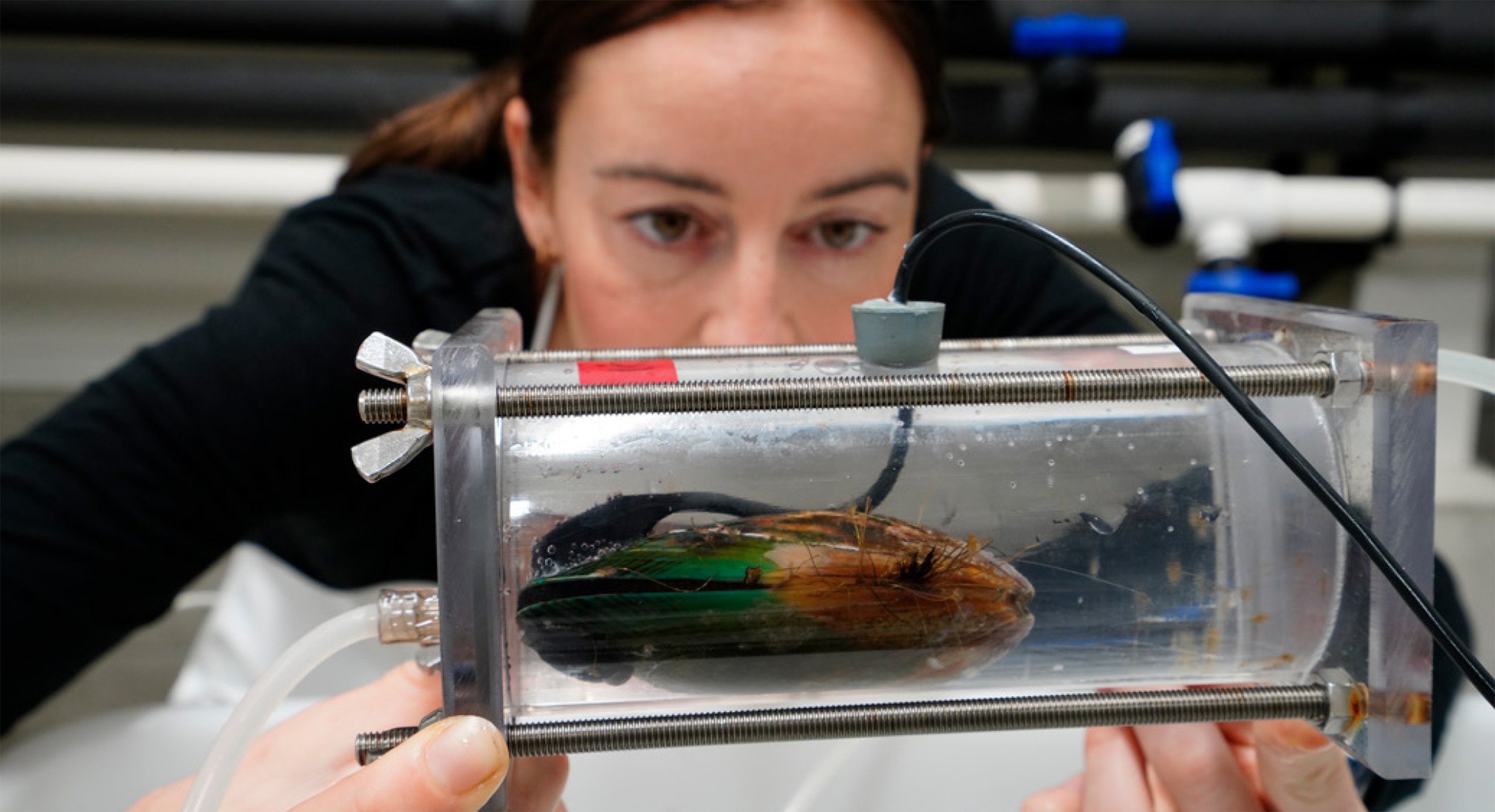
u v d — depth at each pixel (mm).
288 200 843
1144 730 442
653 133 489
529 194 599
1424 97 884
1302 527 387
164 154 842
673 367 396
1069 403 388
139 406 568
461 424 354
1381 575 369
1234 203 849
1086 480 390
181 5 815
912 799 529
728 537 382
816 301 529
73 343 1000
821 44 483
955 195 731
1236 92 879
